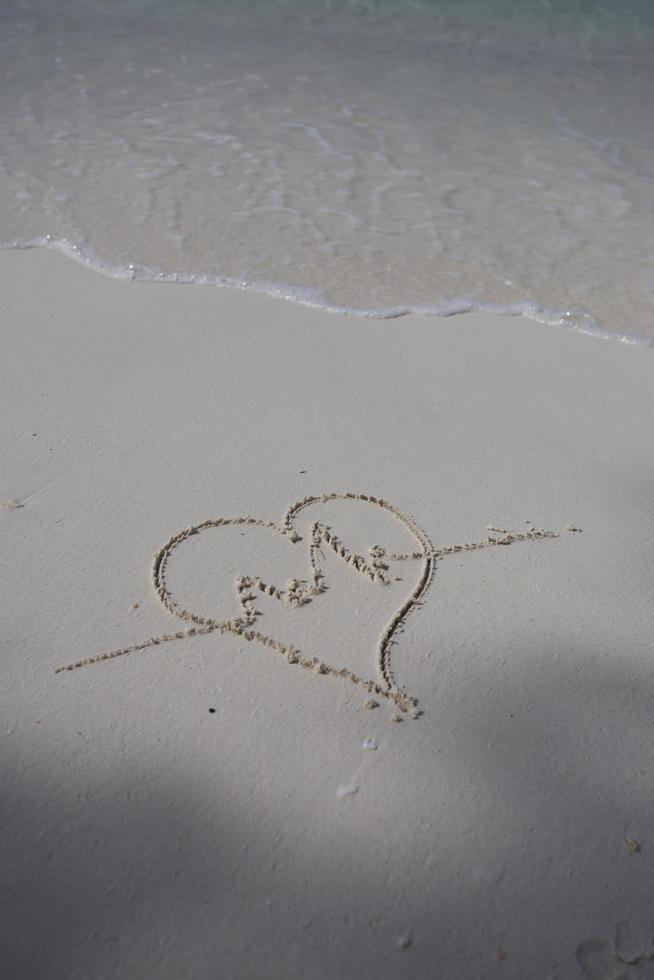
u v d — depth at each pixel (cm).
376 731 196
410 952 159
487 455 285
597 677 212
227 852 171
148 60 619
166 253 397
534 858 174
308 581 235
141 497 259
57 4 716
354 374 323
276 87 586
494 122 550
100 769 185
